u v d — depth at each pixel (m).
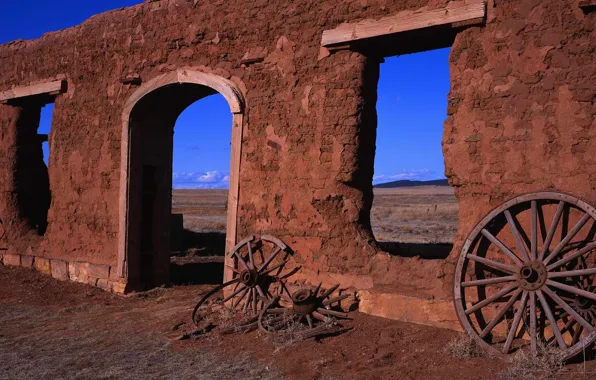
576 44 6.78
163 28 10.98
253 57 9.62
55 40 13.05
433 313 7.50
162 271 12.09
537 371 5.89
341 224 8.61
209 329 8.57
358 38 8.36
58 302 10.88
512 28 7.19
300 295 8.48
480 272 7.23
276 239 9.13
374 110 8.91
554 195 6.54
